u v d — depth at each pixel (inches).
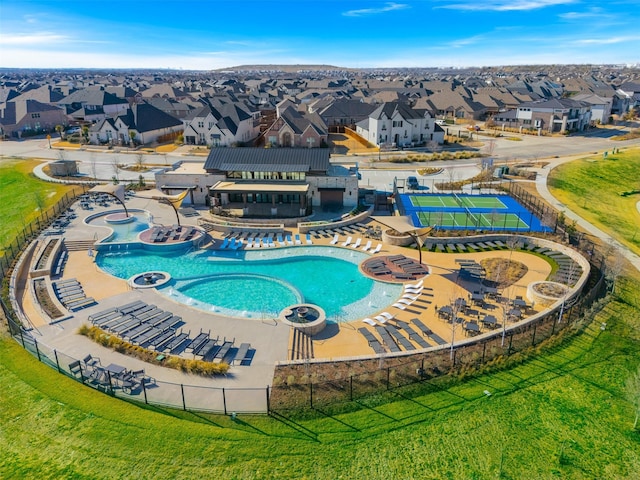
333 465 887.7
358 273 1817.2
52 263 1814.7
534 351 1255.5
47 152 4173.2
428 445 938.1
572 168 3472.0
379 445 935.7
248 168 2495.1
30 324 1381.6
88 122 5620.1
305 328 1365.7
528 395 1086.4
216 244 2081.7
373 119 4375.0
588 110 5359.3
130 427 965.8
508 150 4183.1
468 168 3526.1
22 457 892.6
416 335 1339.8
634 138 4771.2
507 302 1530.5
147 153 4109.3
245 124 4658.0
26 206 2618.1
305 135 4178.2
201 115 4367.6
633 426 999.0
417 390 1103.0
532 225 2260.1
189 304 1572.3
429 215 2425.0
